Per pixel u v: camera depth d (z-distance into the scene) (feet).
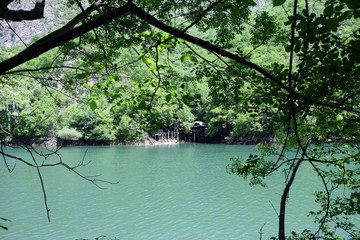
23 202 68.33
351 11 5.51
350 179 18.21
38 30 406.00
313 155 18.95
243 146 209.77
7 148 172.24
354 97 11.77
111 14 6.21
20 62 6.04
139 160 144.05
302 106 9.68
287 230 46.83
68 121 242.17
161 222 53.11
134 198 70.59
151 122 10.45
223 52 6.41
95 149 212.43
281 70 10.25
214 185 82.69
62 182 91.25
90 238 45.91
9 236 47.34
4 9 7.87
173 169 113.39
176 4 15.60
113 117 237.86
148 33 8.40
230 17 15.60
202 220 53.52
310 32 7.18
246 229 48.60
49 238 46.39
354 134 15.43
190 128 280.31
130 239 45.68
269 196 68.23
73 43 14.64
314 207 57.93
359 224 43.88
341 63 8.07
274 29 14.43
